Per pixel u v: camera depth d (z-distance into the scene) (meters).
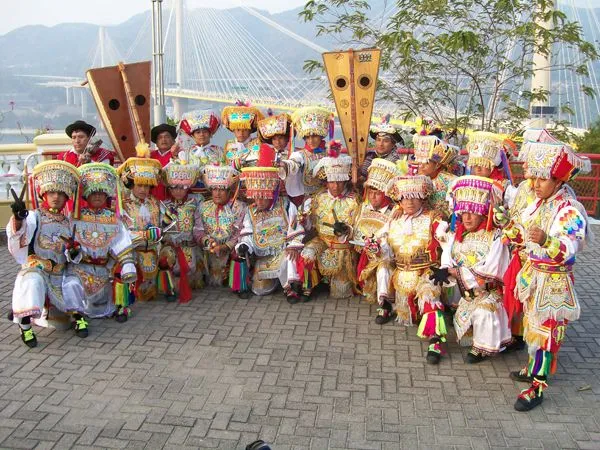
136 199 5.80
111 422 3.96
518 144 9.45
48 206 5.08
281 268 6.04
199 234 6.18
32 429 3.87
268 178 5.91
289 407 4.14
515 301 4.46
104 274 5.41
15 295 4.89
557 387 4.43
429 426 3.94
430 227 5.23
